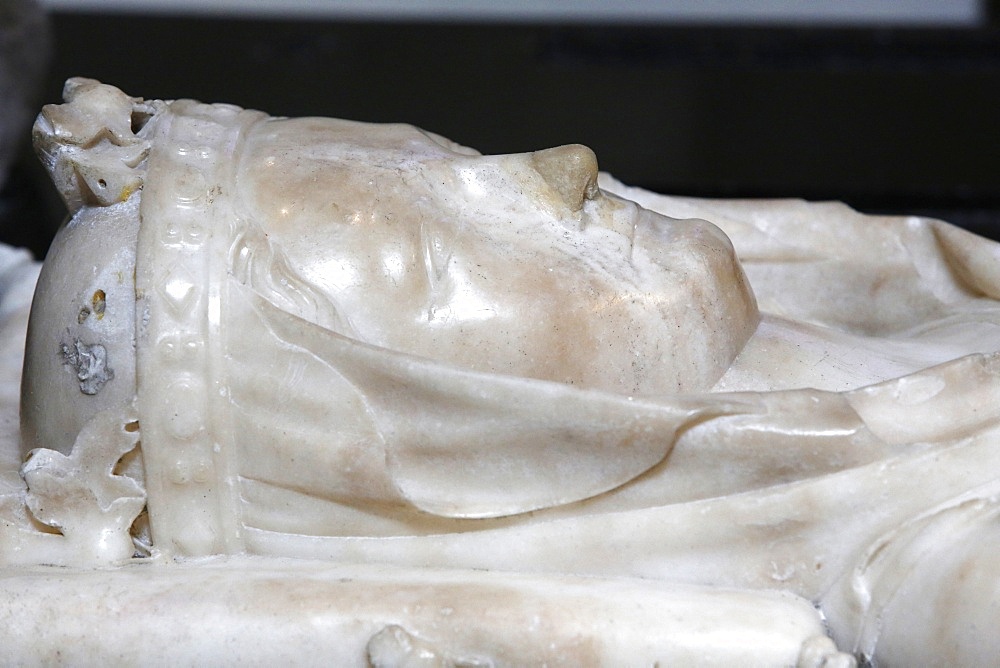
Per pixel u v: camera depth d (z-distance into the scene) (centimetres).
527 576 90
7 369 106
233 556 92
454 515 91
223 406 90
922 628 88
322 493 91
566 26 185
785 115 179
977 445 91
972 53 182
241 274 90
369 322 92
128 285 91
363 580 89
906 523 90
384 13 185
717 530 91
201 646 87
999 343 100
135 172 93
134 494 91
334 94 181
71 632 88
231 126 95
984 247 105
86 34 179
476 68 182
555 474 91
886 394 92
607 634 87
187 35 180
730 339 95
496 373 90
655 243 95
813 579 91
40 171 166
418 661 86
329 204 92
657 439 89
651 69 181
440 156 95
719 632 87
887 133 179
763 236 107
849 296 108
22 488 93
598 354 92
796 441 90
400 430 90
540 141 180
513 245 93
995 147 177
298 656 87
